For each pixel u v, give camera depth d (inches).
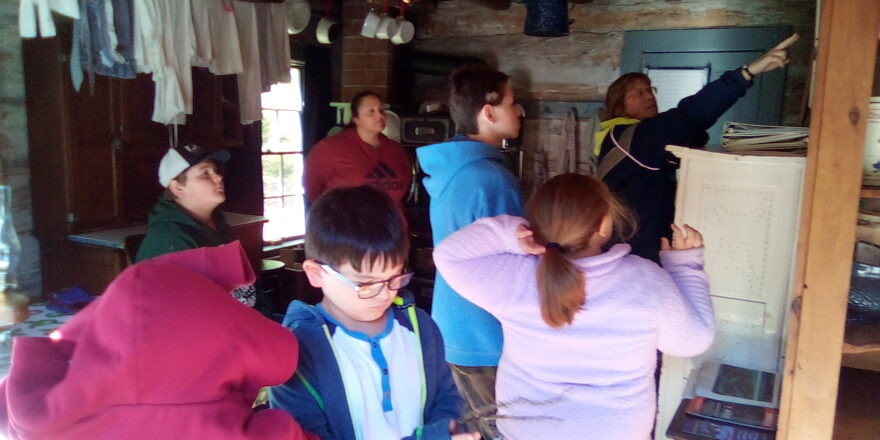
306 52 171.2
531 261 52.8
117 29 96.0
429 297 146.8
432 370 45.6
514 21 163.2
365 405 41.3
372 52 169.0
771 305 62.1
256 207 162.6
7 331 67.2
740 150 63.2
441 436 42.4
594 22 153.9
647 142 83.2
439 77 174.9
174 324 29.8
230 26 117.8
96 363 28.8
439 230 70.1
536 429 49.8
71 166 104.2
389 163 134.2
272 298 144.6
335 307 43.3
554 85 160.1
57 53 101.0
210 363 30.7
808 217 50.5
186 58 107.4
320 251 40.4
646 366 50.0
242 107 126.9
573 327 49.3
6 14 102.0
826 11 48.0
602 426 48.4
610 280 49.0
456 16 170.4
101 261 104.4
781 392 54.1
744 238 62.1
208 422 30.0
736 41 139.6
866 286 57.4
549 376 50.5
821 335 50.9
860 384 69.1
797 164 58.7
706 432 52.1
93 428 29.3
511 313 52.2
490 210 66.1
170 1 103.1
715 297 64.2
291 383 40.4
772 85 136.9
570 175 51.9
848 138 48.4
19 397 29.4
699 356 65.3
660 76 148.0
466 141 69.7
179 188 85.9
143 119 116.1
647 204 85.5
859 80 47.6
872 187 50.6
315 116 174.6
